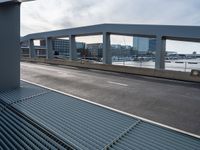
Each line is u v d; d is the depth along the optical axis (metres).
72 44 29.91
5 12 7.07
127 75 19.62
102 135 3.82
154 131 4.14
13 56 7.51
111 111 5.38
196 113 7.32
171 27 18.34
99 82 14.33
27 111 5.06
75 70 23.03
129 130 4.14
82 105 5.79
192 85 14.38
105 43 24.41
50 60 33.38
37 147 3.29
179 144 3.57
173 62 24.66
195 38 17.02
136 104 8.46
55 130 3.93
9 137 3.70
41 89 7.83
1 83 7.30
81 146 3.32
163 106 8.24
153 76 18.92
